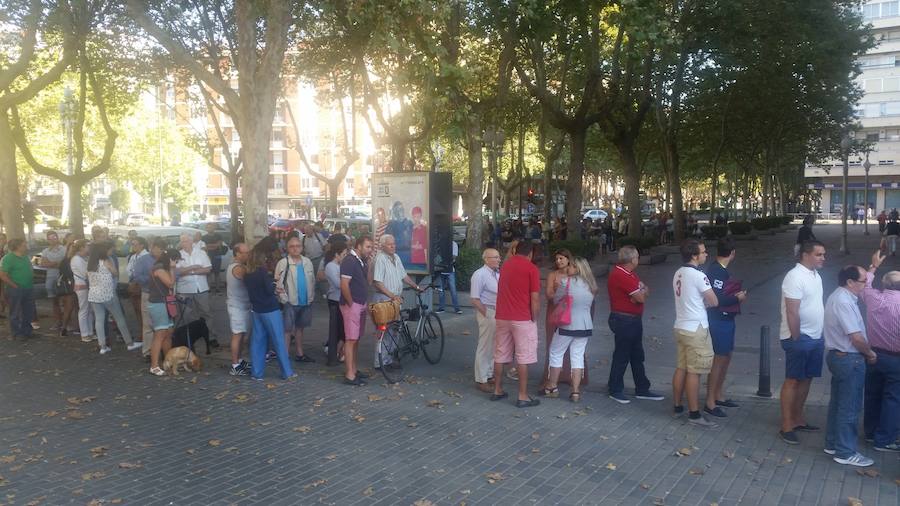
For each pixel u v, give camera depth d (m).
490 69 21.73
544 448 6.50
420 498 5.37
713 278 7.30
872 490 5.47
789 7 22.73
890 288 6.24
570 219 23.09
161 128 53.53
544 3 15.97
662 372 9.51
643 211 66.38
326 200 61.69
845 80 32.19
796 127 37.59
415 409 7.78
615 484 5.65
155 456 6.27
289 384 8.94
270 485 5.62
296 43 22.81
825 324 6.13
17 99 15.20
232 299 9.41
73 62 19.25
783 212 53.78
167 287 9.44
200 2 19.28
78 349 11.29
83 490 5.49
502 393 8.20
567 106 29.16
